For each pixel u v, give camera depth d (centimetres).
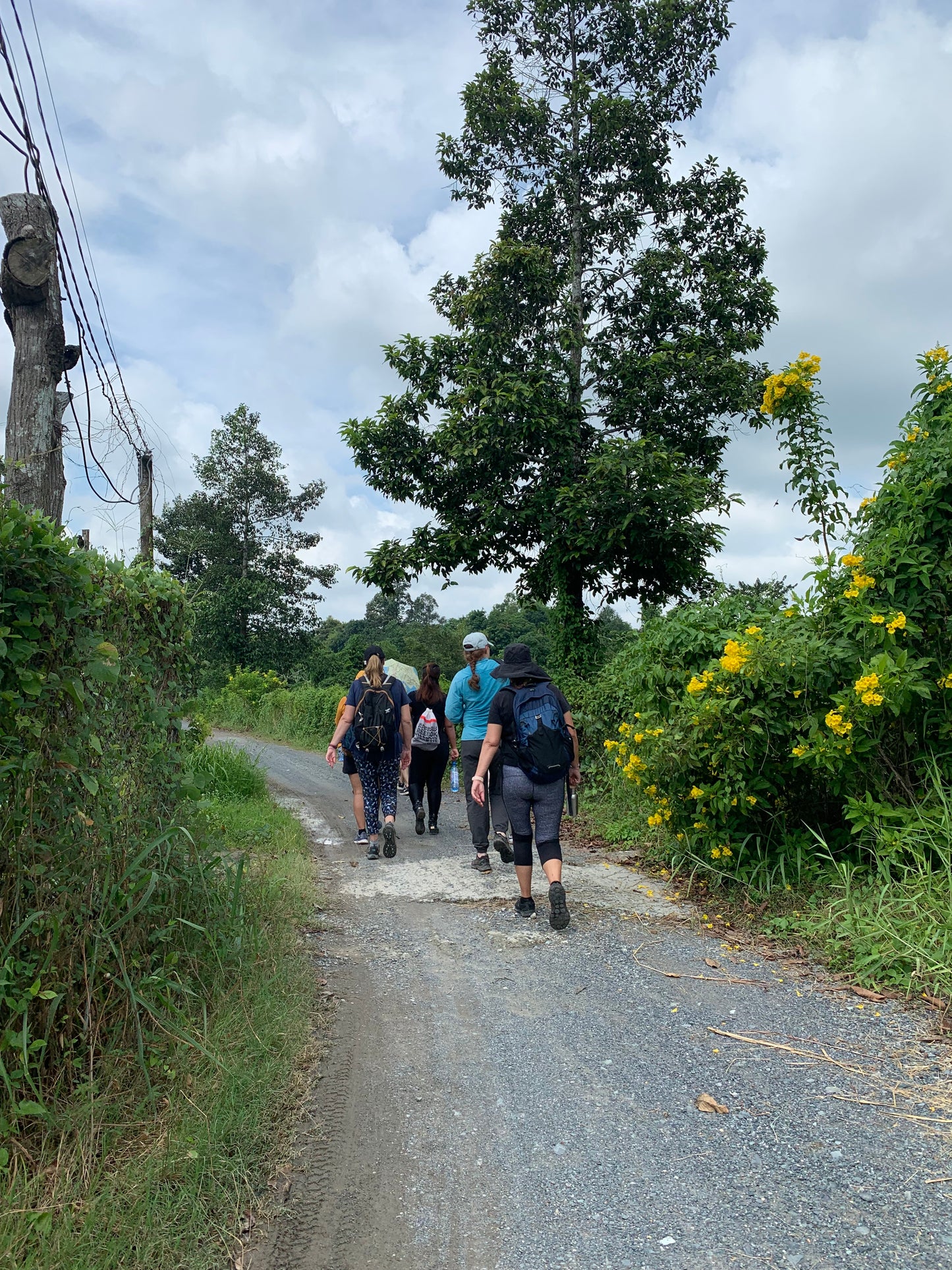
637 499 1211
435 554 1349
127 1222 209
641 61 1598
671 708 569
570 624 1419
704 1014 351
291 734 2050
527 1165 249
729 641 504
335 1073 307
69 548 279
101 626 319
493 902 531
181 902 355
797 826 516
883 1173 236
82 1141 239
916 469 483
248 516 4259
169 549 3975
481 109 1531
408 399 1384
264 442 4247
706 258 1590
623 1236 216
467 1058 320
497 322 1381
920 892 401
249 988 346
